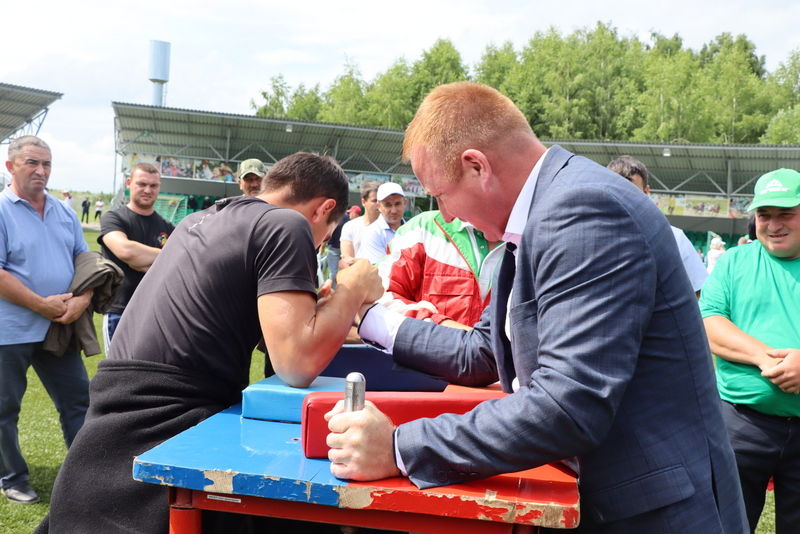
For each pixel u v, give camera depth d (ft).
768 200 9.42
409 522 4.43
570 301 4.41
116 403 6.10
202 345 6.19
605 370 4.31
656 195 102.06
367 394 5.26
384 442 4.47
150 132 108.88
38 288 13.39
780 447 9.51
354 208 33.01
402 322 6.72
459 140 5.14
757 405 9.51
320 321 6.04
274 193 7.33
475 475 4.44
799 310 9.54
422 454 4.41
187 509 4.64
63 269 13.71
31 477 14.51
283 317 5.92
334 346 6.08
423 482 4.39
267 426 5.47
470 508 4.20
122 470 5.88
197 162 104.58
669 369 4.73
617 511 4.70
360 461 4.37
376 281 6.72
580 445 4.31
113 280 14.24
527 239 4.74
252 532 6.03
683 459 4.70
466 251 11.21
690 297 4.89
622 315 4.36
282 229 6.23
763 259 9.92
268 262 6.14
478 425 4.40
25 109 106.42
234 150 114.11
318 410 4.69
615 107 185.78
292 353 5.86
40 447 16.35
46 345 13.55
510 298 5.34
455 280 11.15
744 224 107.24
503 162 5.13
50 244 13.64
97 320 35.12
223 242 6.30
